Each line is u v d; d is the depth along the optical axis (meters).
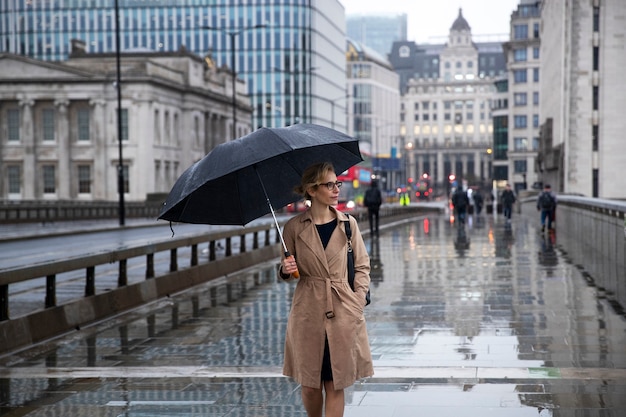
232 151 6.51
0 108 83.00
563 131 72.50
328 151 7.14
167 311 15.04
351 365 6.50
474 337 11.82
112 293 14.80
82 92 81.62
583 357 10.30
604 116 62.81
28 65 82.38
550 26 92.19
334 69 151.00
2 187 83.12
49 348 11.62
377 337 11.91
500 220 55.72
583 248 27.84
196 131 93.31
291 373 6.73
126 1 126.75
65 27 123.94
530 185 150.12
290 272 6.46
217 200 6.90
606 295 16.02
